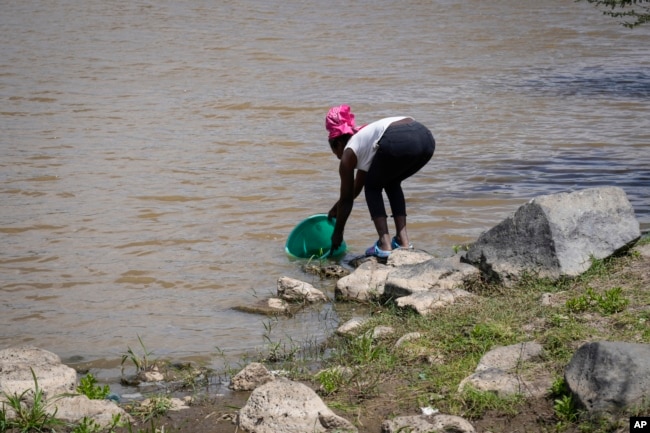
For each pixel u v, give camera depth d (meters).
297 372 5.75
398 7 39.22
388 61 24.19
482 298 6.52
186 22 32.47
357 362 5.75
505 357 5.34
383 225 8.20
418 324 6.20
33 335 6.62
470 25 33.38
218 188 11.10
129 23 31.92
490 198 10.57
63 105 17.16
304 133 14.64
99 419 4.91
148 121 15.65
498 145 13.79
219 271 8.12
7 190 10.93
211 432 4.83
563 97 18.70
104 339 6.56
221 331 6.71
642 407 4.39
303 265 8.32
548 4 40.84
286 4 39.03
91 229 9.37
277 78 20.97
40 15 33.81
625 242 6.91
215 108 17.00
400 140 7.91
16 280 7.84
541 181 11.43
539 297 6.34
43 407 4.93
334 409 5.02
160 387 5.70
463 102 18.02
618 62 24.92
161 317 7.02
